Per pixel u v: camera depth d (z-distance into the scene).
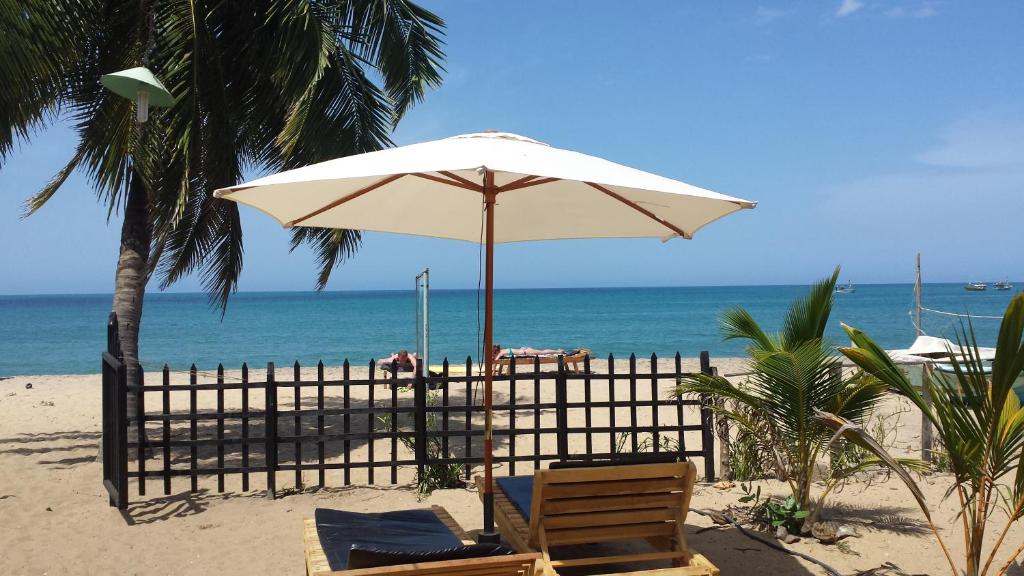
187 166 8.47
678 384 7.27
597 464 4.69
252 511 7.03
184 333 53.62
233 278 11.79
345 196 5.50
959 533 6.33
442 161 4.04
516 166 3.93
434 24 10.87
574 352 18.94
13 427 12.10
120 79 6.16
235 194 4.83
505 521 5.28
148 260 9.77
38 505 7.22
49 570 5.63
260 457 9.61
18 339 50.59
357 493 7.64
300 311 88.44
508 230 6.56
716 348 39.84
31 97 8.12
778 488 7.65
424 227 6.47
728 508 6.98
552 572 4.52
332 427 11.74
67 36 8.29
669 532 4.96
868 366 4.69
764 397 6.43
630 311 83.81
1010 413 4.39
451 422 12.19
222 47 9.92
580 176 3.92
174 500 7.37
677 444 8.99
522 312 82.12
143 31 8.75
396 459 7.87
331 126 10.42
